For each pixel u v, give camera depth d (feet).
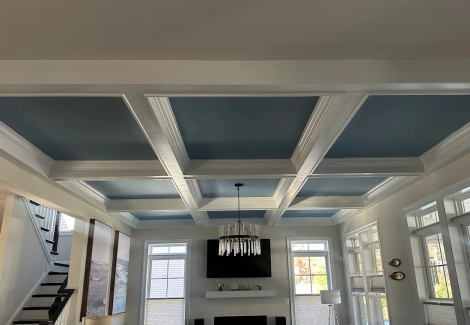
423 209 17.65
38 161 14.53
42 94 9.06
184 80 8.64
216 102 10.88
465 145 13.12
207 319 26.94
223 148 14.52
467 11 7.22
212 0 6.86
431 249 17.51
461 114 11.87
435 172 15.85
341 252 28.89
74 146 14.05
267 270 27.91
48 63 8.63
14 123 11.99
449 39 8.14
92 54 8.48
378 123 12.44
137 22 7.44
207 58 8.73
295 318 27.30
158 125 10.91
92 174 15.65
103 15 7.22
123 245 26.25
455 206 15.21
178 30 7.70
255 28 7.68
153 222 29.04
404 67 8.87
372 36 8.00
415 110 11.57
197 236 28.99
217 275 27.61
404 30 7.80
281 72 8.79
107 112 11.32
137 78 8.61
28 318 18.69
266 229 29.27
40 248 20.65
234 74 8.73
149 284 28.25
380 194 20.38
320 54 8.66
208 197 22.29
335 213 28.12
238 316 26.68
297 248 29.37
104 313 22.49
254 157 15.57
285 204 21.40
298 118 12.05
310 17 7.36
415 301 17.80
